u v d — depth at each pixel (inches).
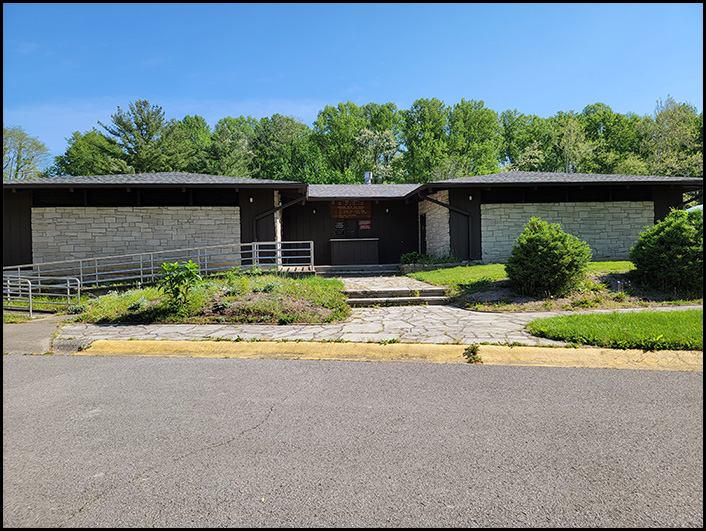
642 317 242.2
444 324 266.2
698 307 288.4
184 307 304.5
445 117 1926.7
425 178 1731.1
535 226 357.7
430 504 86.4
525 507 84.7
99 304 352.5
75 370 189.2
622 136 1785.2
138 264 522.9
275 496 90.4
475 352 199.3
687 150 1520.7
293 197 644.7
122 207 525.0
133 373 183.5
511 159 2095.2
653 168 1518.2
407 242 713.6
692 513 81.5
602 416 128.0
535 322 246.2
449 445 111.8
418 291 373.7
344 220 702.5
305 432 121.8
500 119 2102.6
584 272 350.0
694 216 344.5
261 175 1782.7
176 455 109.4
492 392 151.2
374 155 1790.1
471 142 1940.2
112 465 104.7
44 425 129.5
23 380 175.2
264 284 363.3
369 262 667.4
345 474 98.7
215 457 108.0
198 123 2218.3
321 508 85.8
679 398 141.5
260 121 2025.1
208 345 224.7
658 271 346.6
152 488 94.3
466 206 571.8
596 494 88.5
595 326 225.3
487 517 81.8
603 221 582.9
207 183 507.2
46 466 104.5
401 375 174.1
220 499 89.7
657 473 96.0
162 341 231.1
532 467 99.7
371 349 211.6
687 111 1549.0
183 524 81.5
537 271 336.5
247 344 224.2
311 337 236.1
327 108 1942.7
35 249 511.5
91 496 91.5
